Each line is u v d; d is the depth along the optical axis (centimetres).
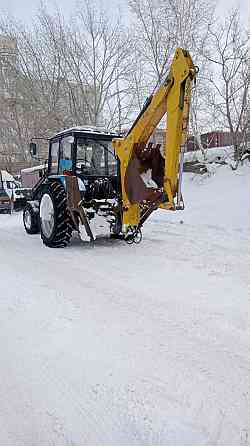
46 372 243
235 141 1270
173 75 540
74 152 679
